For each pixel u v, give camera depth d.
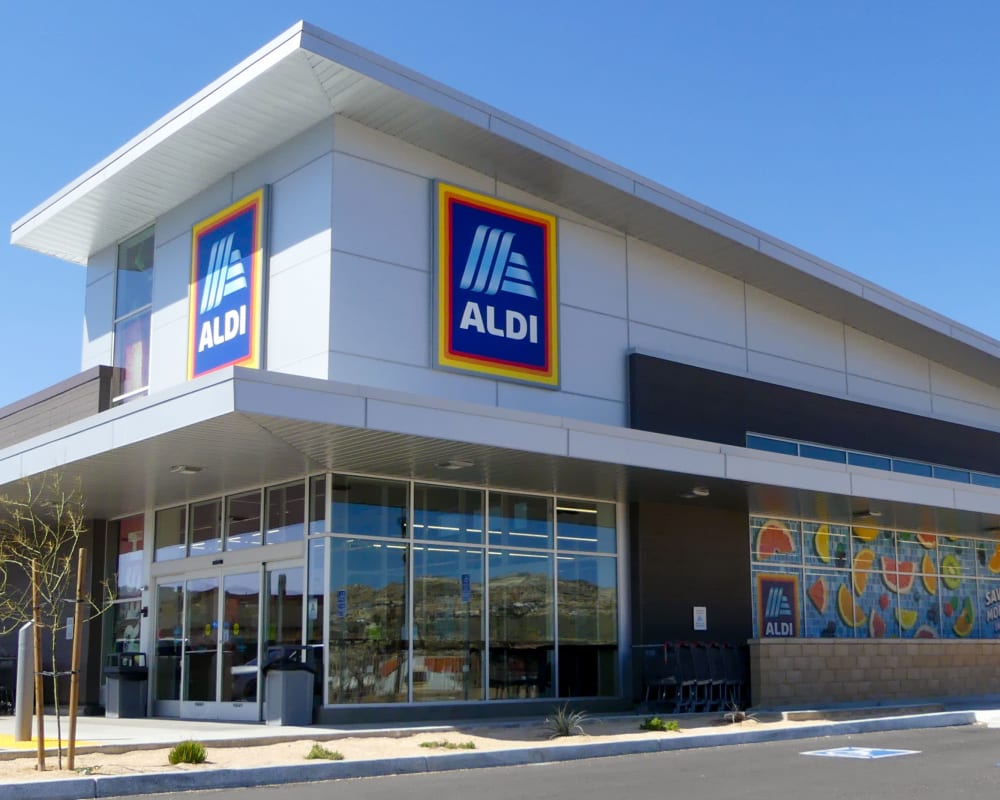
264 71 16.45
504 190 19.70
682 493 20.28
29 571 21.30
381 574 17.59
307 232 17.70
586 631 20.19
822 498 21.19
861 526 26.11
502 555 19.23
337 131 17.61
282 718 16.41
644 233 21.73
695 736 15.15
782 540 24.27
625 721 17.61
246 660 18.31
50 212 21.59
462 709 17.98
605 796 9.88
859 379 26.58
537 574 19.67
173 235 20.88
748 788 10.30
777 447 23.77
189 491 19.22
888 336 27.33
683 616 21.34
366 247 17.59
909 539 27.36
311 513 17.52
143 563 21.05
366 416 14.54
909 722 17.88
